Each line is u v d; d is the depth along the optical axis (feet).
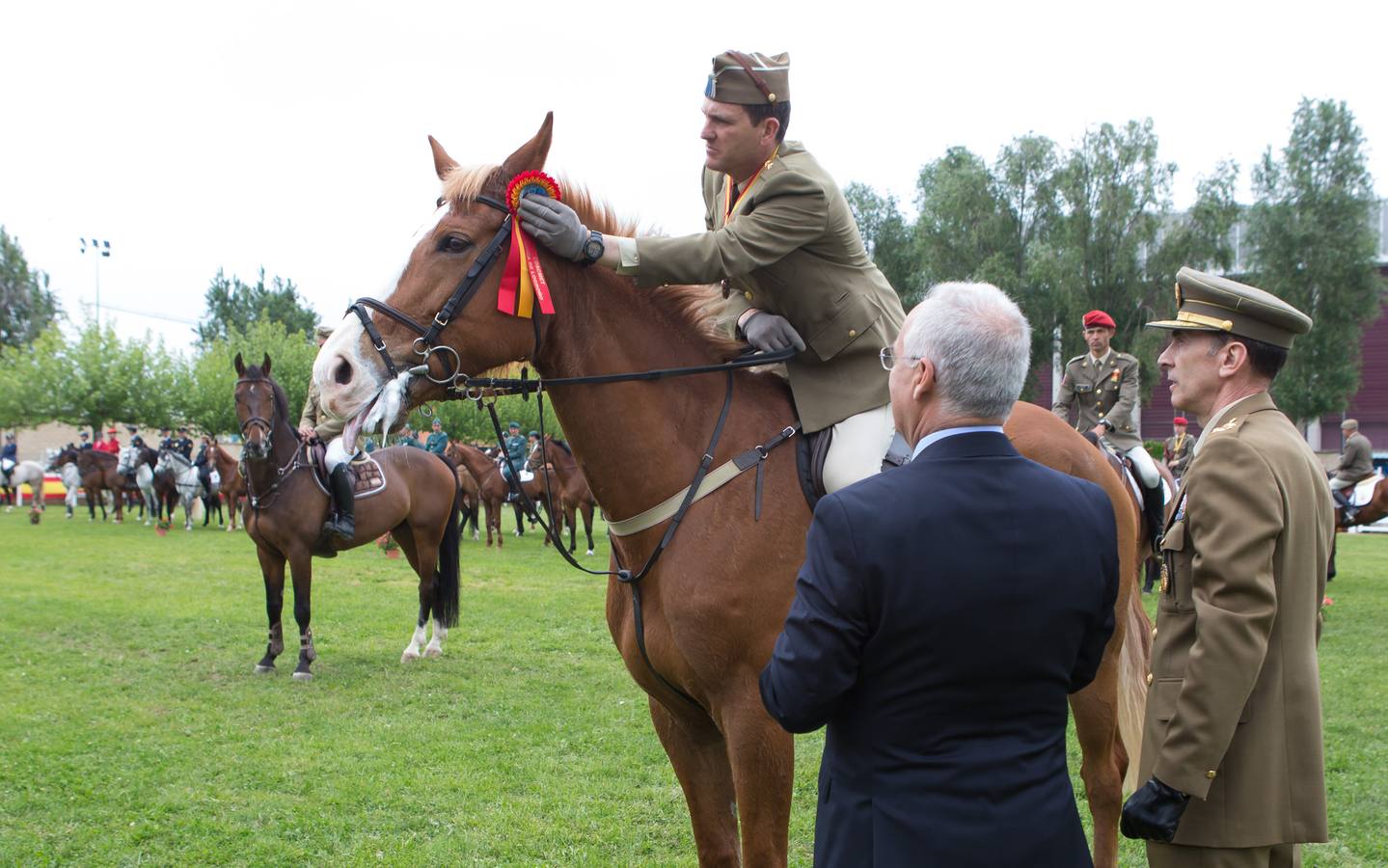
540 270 8.07
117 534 58.65
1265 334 7.07
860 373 8.67
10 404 94.12
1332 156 102.78
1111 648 10.47
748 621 7.98
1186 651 7.02
